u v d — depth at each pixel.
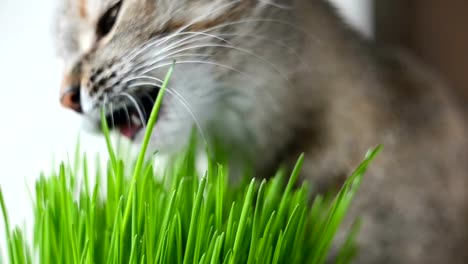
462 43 0.73
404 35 0.73
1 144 0.61
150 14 0.55
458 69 0.73
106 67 0.55
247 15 0.55
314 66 0.57
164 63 0.54
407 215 0.57
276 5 0.55
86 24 0.58
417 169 0.58
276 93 0.56
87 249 0.47
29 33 0.62
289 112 0.56
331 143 0.57
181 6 0.54
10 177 0.61
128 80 0.54
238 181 0.56
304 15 0.57
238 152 0.57
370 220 0.57
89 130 0.57
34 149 0.61
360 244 0.57
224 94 0.55
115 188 0.48
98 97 0.55
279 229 0.48
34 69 0.62
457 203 0.60
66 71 0.57
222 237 0.46
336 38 0.58
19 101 0.61
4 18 0.61
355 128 0.57
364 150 0.57
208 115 0.56
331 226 0.48
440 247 0.59
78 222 0.48
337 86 0.57
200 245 0.47
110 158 0.49
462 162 0.60
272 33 0.55
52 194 0.49
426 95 0.60
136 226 0.47
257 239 0.47
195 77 0.55
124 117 0.56
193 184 0.49
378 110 0.58
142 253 0.47
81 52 0.57
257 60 0.55
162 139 0.56
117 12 0.56
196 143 0.55
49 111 0.62
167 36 0.54
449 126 0.60
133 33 0.55
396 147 0.58
